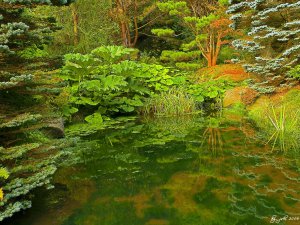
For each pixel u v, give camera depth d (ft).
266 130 19.61
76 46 36.50
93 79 28.76
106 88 25.95
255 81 25.66
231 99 27.76
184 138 19.06
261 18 21.66
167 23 46.98
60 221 9.64
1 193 8.76
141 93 29.14
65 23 35.47
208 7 36.24
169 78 32.35
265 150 15.65
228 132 19.80
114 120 25.64
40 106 12.79
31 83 11.80
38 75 12.10
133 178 12.96
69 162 15.39
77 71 27.12
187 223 9.20
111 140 19.38
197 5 39.19
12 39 11.09
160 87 31.22
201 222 9.23
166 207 10.28
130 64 28.84
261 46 22.80
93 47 37.24
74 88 26.61
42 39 12.26
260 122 21.44
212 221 9.25
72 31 36.52
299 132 18.30
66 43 36.81
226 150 16.01
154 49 47.96
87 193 11.66
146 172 13.58
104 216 9.84
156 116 27.35
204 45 41.68
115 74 29.19
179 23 42.24
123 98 28.09
